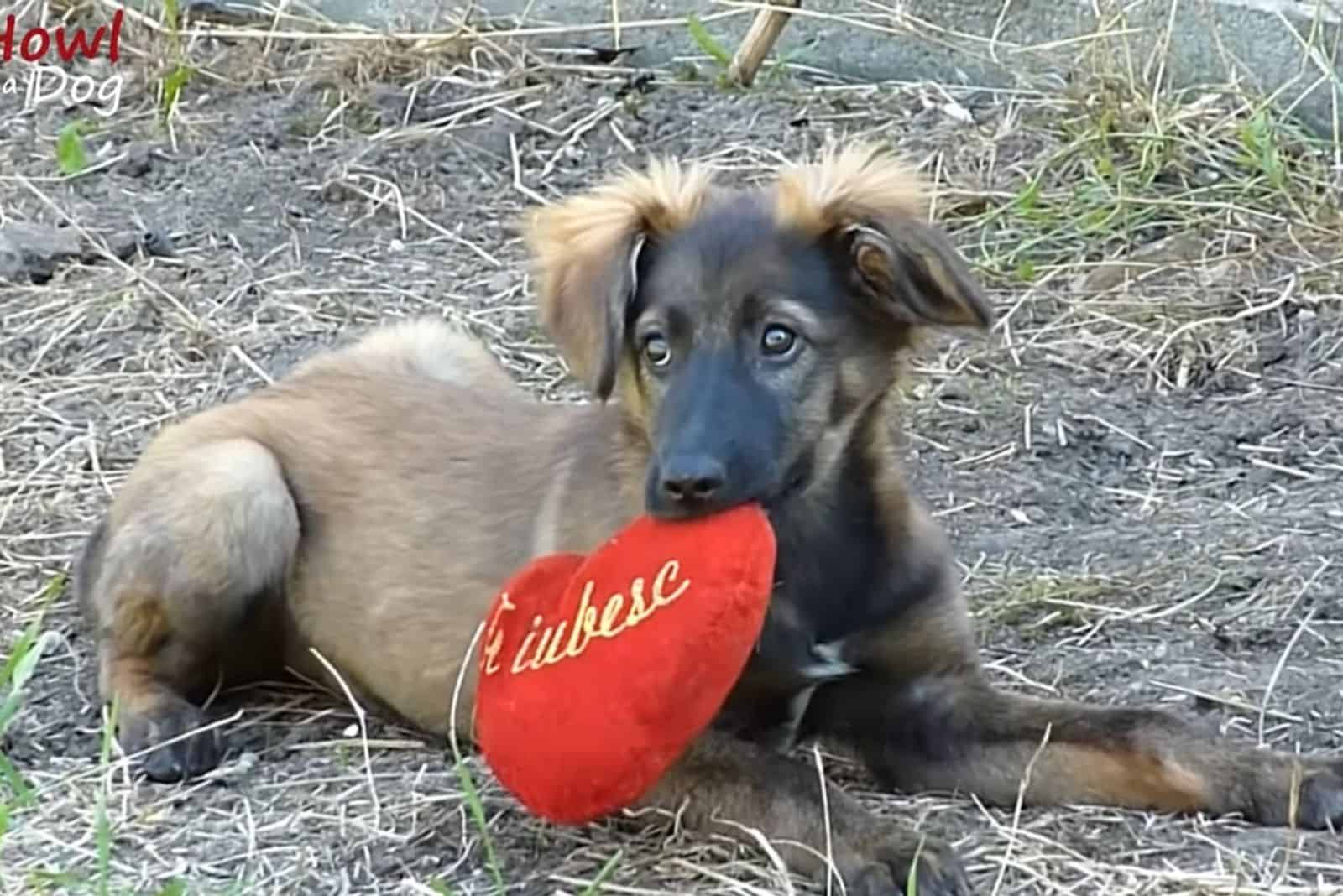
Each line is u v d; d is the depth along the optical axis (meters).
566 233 8.26
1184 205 13.70
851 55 15.77
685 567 7.48
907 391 11.36
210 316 12.98
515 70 15.78
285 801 8.34
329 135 15.16
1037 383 12.21
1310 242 13.40
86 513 10.94
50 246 13.61
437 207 14.35
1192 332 12.55
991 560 10.38
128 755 8.66
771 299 7.88
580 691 7.51
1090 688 9.10
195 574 9.02
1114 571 10.20
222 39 16.44
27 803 8.18
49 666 9.53
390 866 7.82
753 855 7.70
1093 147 14.26
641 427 8.20
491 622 7.90
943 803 8.26
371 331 11.56
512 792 7.79
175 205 14.38
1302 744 8.62
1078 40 14.64
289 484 9.23
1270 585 9.99
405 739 8.88
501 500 8.77
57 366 12.48
